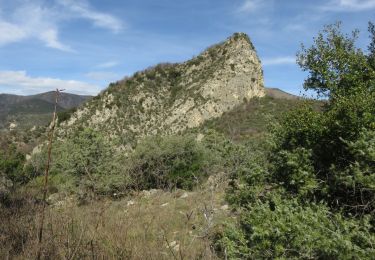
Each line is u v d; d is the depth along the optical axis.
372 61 10.43
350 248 5.29
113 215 5.96
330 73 9.99
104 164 19.88
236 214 9.47
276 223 6.00
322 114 9.19
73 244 4.82
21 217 6.25
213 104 69.62
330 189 8.09
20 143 43.25
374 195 7.09
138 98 74.62
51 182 20.12
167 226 7.66
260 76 74.62
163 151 20.58
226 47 81.44
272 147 9.63
